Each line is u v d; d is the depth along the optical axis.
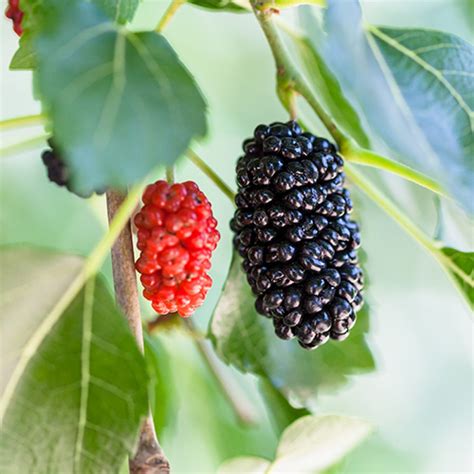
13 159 0.21
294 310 0.13
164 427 0.17
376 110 0.14
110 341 0.12
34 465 0.12
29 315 0.12
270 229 0.13
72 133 0.11
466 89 0.15
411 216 0.17
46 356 0.12
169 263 0.13
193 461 0.20
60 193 0.21
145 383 0.12
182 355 0.18
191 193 0.13
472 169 0.15
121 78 0.11
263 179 0.13
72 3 0.11
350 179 0.15
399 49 0.15
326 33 0.14
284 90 0.14
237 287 0.16
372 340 0.16
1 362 0.12
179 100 0.11
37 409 0.12
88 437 0.12
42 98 0.11
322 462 0.15
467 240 0.16
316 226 0.14
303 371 0.16
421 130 0.15
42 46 0.11
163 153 0.11
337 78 0.14
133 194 0.12
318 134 0.16
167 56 0.11
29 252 0.12
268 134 0.14
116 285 0.13
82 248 0.21
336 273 0.14
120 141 0.11
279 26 0.15
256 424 0.17
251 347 0.16
